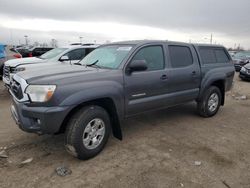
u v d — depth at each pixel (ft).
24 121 10.96
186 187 9.87
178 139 14.73
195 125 17.39
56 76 11.27
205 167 11.43
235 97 28.45
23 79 11.18
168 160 12.01
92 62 14.97
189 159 12.16
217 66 19.47
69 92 10.78
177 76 15.96
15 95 11.85
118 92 12.55
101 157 12.16
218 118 19.38
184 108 21.97
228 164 11.78
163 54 15.51
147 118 18.75
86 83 11.42
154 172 10.89
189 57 17.37
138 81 13.58
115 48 15.02
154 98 14.74
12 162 11.50
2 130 15.61
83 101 11.12
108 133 12.60
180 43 16.96
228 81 20.48
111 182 10.09
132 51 13.73
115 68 13.19
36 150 12.78
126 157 12.23
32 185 9.78
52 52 30.71
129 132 15.72
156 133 15.64
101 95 11.77
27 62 26.48
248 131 16.49
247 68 43.11
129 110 13.53
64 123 11.45
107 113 12.44
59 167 10.95
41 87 10.47
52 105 10.50
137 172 10.86
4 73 27.40
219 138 15.05
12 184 9.81
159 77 14.76
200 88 18.16
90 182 10.07
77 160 11.82
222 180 10.42
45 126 10.53
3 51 34.14
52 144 13.52
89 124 11.56
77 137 11.11
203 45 18.90
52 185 9.81
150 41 14.98
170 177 10.52
